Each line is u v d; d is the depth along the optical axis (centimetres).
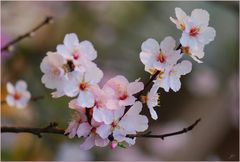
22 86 115
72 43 86
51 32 192
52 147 169
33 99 116
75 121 88
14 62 166
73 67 85
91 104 85
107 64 194
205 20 86
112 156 185
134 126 86
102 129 86
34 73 168
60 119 163
